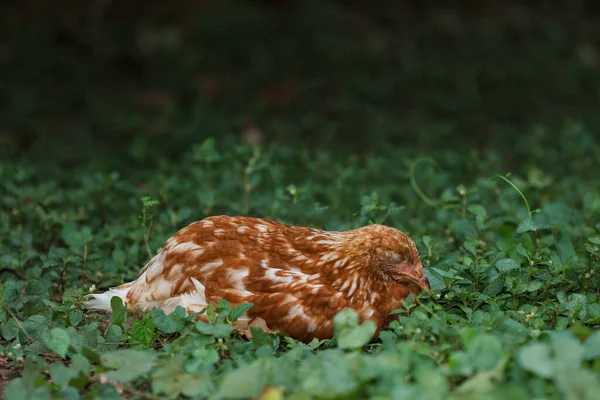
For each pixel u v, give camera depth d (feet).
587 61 69.82
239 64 66.08
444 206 32.22
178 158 50.49
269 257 23.39
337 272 23.08
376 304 23.25
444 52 68.90
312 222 31.48
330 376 17.38
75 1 70.18
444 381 17.26
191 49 66.64
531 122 58.59
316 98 61.62
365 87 61.82
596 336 18.79
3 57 63.52
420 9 74.79
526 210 31.78
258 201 35.17
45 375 20.98
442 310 23.15
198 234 23.89
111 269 28.37
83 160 50.39
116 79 63.82
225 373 19.79
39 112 57.98
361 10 73.92
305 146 50.60
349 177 38.60
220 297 22.86
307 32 68.85
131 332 22.84
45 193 35.06
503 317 21.31
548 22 74.13
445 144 53.31
